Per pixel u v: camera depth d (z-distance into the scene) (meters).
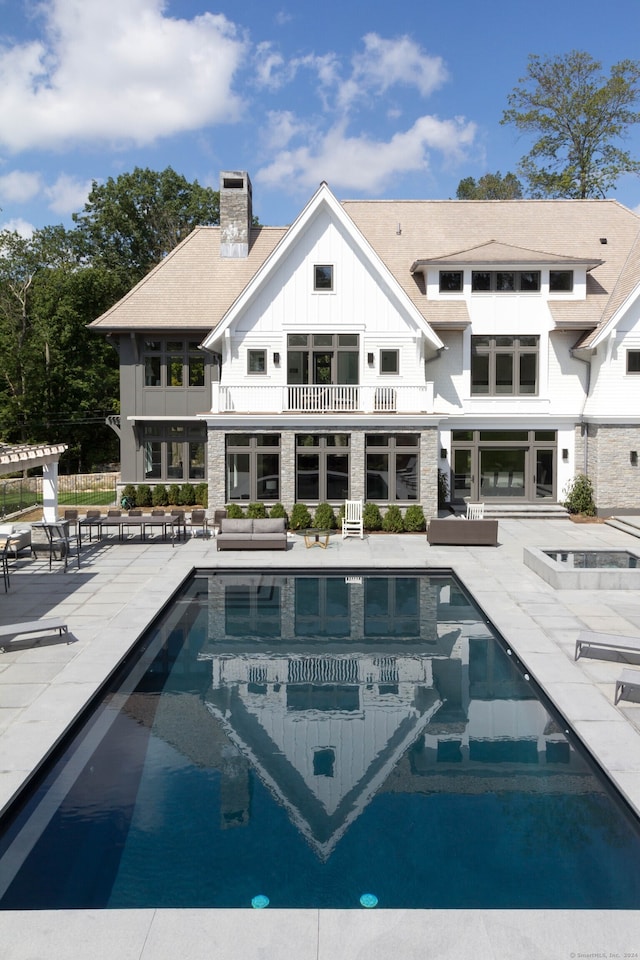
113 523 24.48
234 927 6.40
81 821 8.41
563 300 29.94
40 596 17.70
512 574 20.09
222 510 26.92
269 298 28.48
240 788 9.21
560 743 10.48
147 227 62.97
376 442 27.34
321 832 8.22
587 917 6.55
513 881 7.38
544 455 30.55
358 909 6.67
